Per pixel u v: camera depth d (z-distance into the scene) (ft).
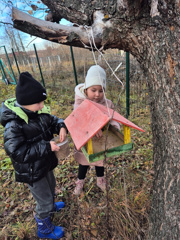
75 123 4.31
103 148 3.97
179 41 2.92
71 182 7.78
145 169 7.70
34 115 4.72
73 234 5.52
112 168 8.02
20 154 4.17
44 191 5.03
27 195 7.43
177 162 3.35
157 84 3.42
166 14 2.86
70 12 3.63
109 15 3.21
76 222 5.79
